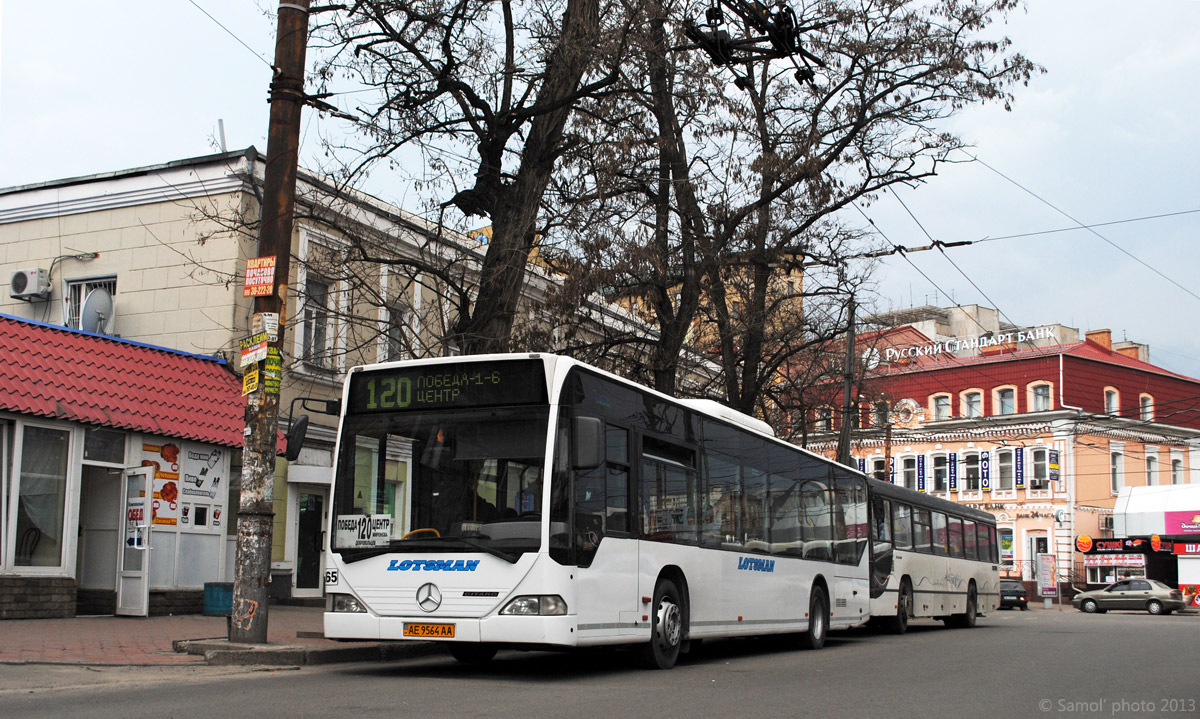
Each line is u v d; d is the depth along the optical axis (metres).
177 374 19.55
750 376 25.80
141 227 22.42
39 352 17.25
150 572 18.50
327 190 18.69
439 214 18.61
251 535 12.79
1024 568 56.62
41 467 16.95
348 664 12.70
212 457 19.92
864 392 39.22
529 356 11.20
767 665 13.98
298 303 22.45
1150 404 59.97
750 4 20.25
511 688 10.21
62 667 10.78
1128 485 58.12
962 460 59.34
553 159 18.31
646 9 17.69
